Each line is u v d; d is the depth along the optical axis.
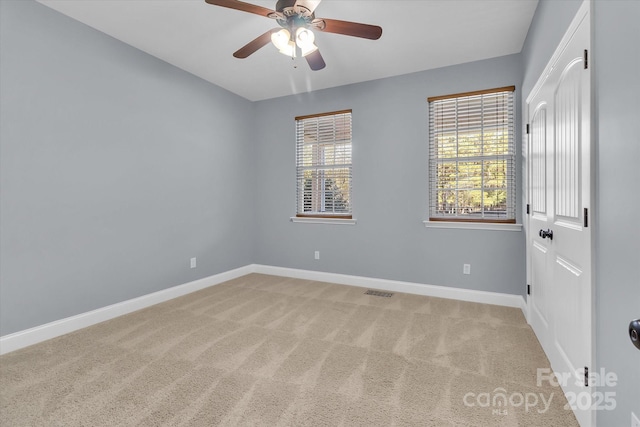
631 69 0.96
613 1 1.08
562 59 1.65
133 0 2.27
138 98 3.01
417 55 3.07
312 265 4.15
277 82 3.80
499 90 3.07
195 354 2.12
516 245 3.06
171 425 1.44
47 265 2.38
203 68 3.42
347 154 3.94
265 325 2.63
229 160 4.12
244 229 4.40
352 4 2.27
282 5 1.86
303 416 1.51
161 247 3.26
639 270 0.93
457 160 3.32
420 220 3.47
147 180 3.11
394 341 2.32
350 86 3.83
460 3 2.27
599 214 1.21
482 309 2.99
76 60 2.54
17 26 2.20
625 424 1.01
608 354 1.14
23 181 2.24
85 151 2.61
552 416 1.51
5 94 2.15
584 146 1.33
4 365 1.98
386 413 1.53
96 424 1.45
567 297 1.61
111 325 2.63
